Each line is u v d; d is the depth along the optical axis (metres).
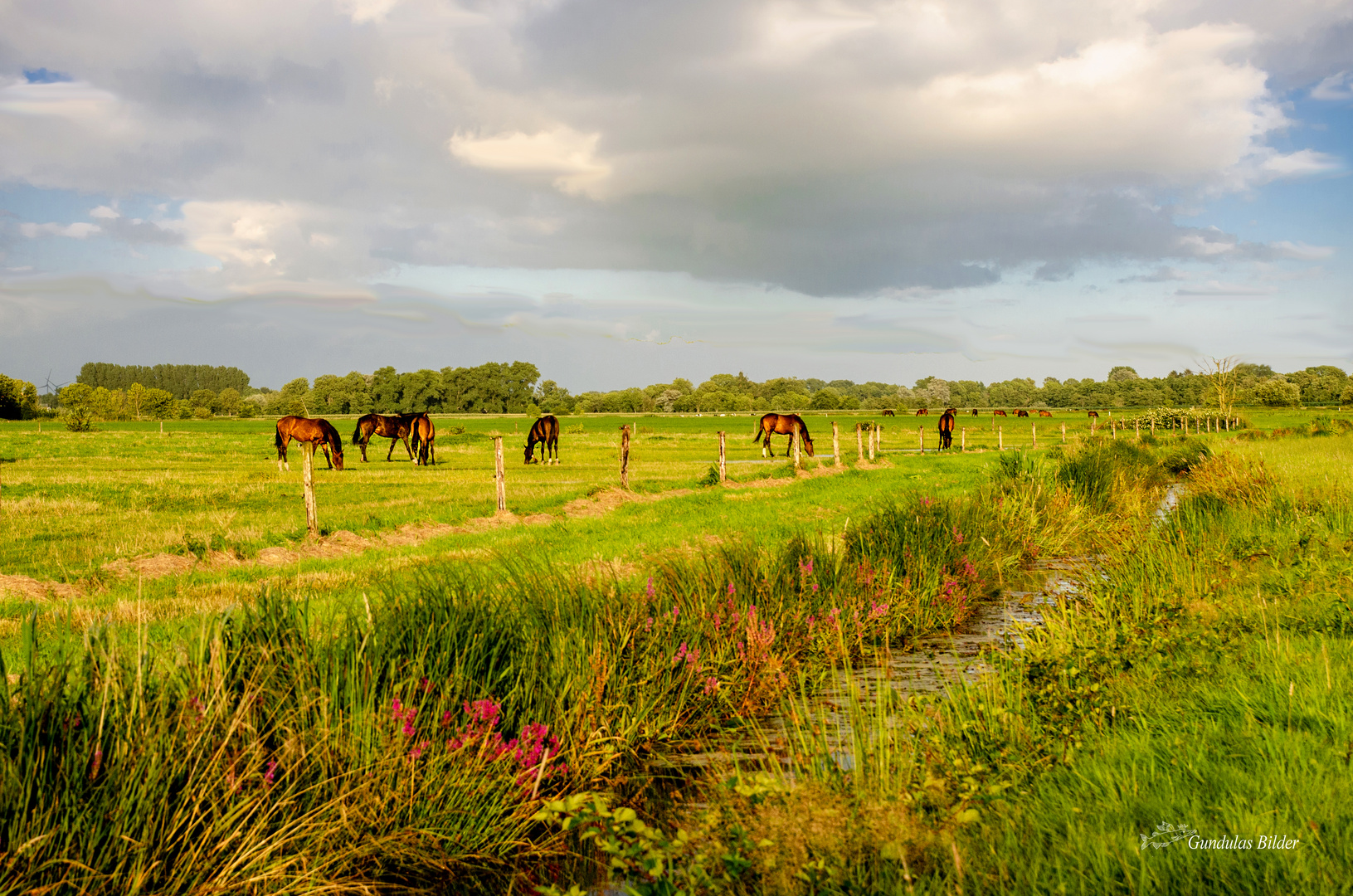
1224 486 13.68
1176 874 2.72
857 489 20.55
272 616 4.42
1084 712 4.46
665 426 92.75
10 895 2.75
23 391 113.25
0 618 7.41
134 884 2.96
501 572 6.99
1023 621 7.58
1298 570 7.54
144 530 13.48
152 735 3.30
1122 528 11.98
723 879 3.11
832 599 7.00
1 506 16.33
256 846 3.26
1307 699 4.19
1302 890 2.54
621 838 3.60
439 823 3.73
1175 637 5.65
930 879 2.90
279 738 3.68
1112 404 179.00
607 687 4.98
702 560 7.63
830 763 3.93
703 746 5.02
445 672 4.36
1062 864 2.84
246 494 19.61
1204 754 3.64
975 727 4.34
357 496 19.48
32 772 2.97
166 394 135.62
